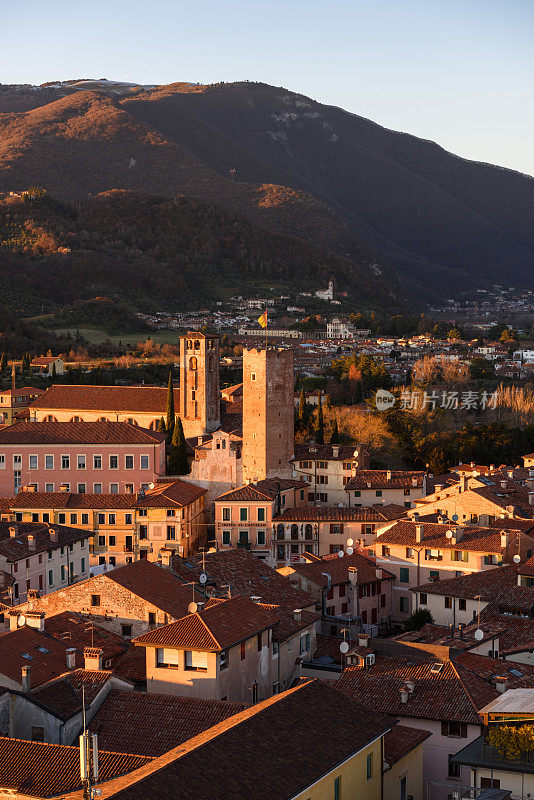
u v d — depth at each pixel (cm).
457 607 13362
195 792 6197
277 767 6731
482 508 16350
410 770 8469
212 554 13062
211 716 8144
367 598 14688
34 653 9306
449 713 8994
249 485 18925
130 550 18262
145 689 9425
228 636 9356
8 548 14350
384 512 18300
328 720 7538
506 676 9669
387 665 10006
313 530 18288
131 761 7038
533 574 13138
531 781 7994
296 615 11019
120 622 10650
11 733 8269
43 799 6650
